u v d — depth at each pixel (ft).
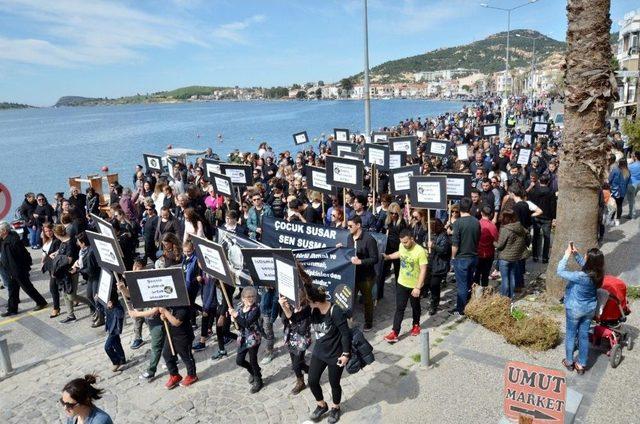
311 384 19.63
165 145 197.16
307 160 65.41
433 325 27.89
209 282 26.35
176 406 21.81
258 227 36.86
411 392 21.29
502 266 28.45
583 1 25.66
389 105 597.93
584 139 26.76
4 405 22.90
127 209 48.93
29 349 28.86
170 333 22.81
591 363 22.34
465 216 27.50
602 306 21.50
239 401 21.91
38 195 52.29
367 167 54.54
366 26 70.64
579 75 26.45
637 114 76.59
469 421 19.04
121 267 23.90
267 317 25.20
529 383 16.29
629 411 18.90
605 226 44.11
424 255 25.17
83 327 31.71
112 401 22.50
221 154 160.56
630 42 170.19
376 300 31.09
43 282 41.45
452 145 80.02
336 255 26.58
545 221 36.06
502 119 172.96
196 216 34.37
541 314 26.76
